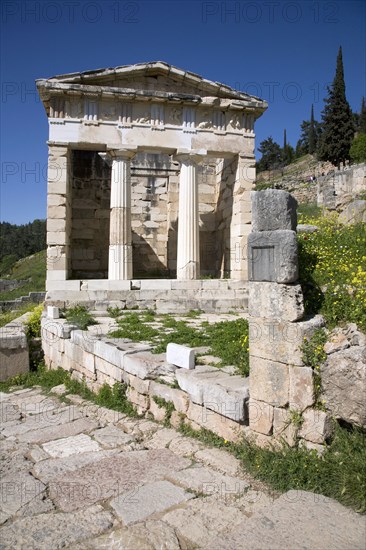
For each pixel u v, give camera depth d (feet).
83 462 18.19
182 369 21.47
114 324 38.86
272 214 16.46
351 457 14.19
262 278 16.74
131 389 24.54
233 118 57.77
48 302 49.39
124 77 54.03
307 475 14.52
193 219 56.24
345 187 71.92
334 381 14.94
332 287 17.80
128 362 24.56
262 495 14.58
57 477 16.84
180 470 16.63
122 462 17.57
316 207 81.05
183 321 40.81
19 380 35.50
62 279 51.72
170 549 12.14
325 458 14.58
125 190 54.49
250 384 17.22
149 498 14.71
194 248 56.13
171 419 21.35
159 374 22.71
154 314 48.16
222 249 66.33
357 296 16.96
